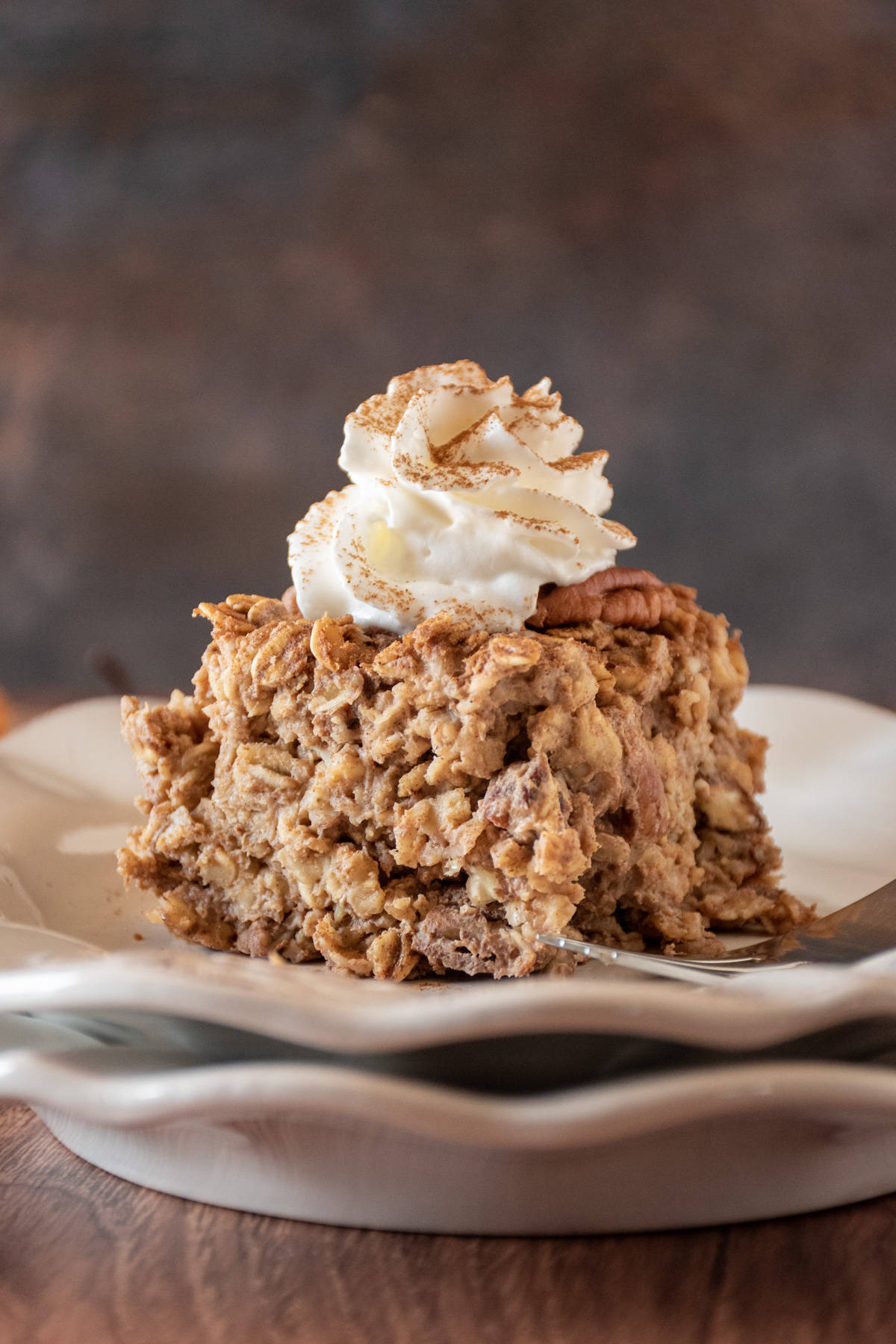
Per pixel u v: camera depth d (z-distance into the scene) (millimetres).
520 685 289
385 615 300
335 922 300
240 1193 241
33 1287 232
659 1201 236
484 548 299
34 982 231
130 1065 237
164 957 236
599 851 300
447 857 291
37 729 362
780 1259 234
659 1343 222
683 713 314
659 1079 224
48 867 332
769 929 317
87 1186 250
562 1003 221
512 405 322
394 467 306
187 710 314
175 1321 226
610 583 311
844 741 380
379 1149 232
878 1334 223
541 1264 233
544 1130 222
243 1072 225
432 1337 224
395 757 294
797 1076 224
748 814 323
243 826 307
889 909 321
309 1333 224
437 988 286
